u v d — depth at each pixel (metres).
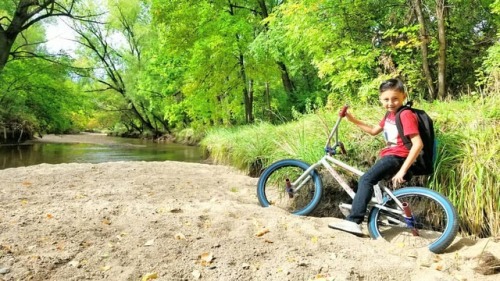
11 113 20.27
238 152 7.91
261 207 4.19
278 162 4.62
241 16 14.48
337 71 8.52
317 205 4.21
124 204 4.04
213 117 16.73
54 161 11.24
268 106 16.17
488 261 2.81
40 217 3.50
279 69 14.41
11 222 3.32
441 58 6.78
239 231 3.23
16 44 23.36
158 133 31.00
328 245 3.03
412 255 3.09
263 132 8.07
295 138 6.00
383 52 7.51
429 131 3.31
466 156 3.85
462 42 7.84
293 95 16.02
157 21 14.16
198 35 14.13
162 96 26.02
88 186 5.43
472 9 7.99
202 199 4.84
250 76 14.20
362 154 4.85
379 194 3.58
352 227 3.49
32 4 14.70
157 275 2.47
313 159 4.98
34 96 21.77
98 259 2.67
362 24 8.09
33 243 2.89
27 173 6.54
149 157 12.65
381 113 5.29
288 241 3.08
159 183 5.88
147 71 25.45
